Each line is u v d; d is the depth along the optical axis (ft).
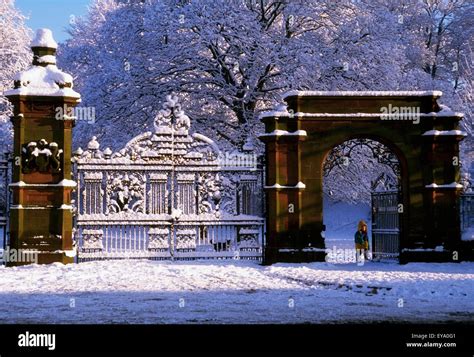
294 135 69.92
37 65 69.21
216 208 72.08
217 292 43.65
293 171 70.23
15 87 67.67
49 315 33.94
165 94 108.47
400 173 73.67
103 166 70.59
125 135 107.45
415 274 55.83
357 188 116.88
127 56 109.70
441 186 71.41
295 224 69.77
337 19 115.14
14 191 66.44
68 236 67.05
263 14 114.01
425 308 37.04
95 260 69.36
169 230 71.10
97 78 107.76
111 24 114.52
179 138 72.38
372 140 79.25
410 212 71.82
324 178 115.14
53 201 67.05
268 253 69.41
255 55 104.17
